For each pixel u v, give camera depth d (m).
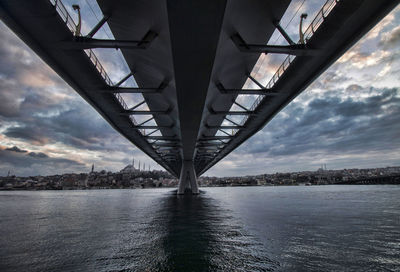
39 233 17.11
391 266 9.71
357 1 10.77
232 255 11.13
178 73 14.80
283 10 12.26
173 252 11.67
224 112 24.81
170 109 23.95
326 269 9.41
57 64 15.40
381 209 30.36
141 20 12.18
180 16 10.20
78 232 17.23
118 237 15.17
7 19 11.38
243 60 16.39
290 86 18.95
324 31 12.78
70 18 12.68
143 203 43.84
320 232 16.28
